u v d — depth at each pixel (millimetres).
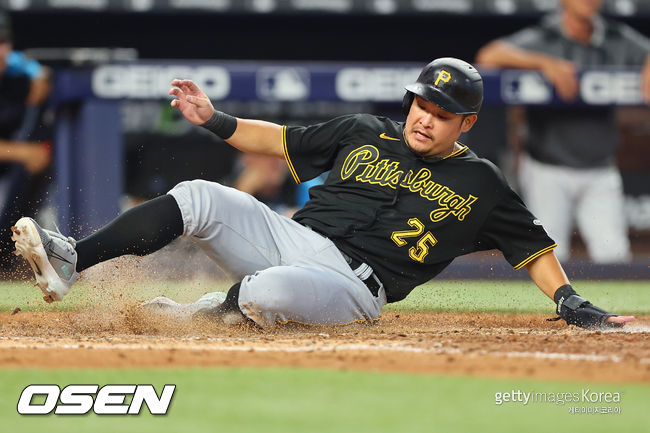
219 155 49375
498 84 41781
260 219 14688
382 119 15445
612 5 47125
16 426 8055
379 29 50719
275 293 13672
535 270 15469
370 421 7918
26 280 32094
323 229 14797
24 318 17219
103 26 48562
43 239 13172
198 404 8656
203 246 14672
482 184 14773
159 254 20188
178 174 49031
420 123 14508
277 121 48531
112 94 37906
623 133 50062
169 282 20828
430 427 7719
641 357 11516
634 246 50156
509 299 26891
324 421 7914
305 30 50406
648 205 50375
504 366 10812
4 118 38531
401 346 12453
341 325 14695
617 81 42000
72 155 38156
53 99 38344
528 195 42781
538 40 43000
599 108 42219
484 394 9227
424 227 14656
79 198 37812
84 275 16000
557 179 42000
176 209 13984
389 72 40469
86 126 37750
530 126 42344
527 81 41844
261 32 50250
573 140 41844
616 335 13891
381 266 14703
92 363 10844
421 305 24281
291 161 15539
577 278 39562
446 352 11828
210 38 50000
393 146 15039
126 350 11789
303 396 9016
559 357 11477
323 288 14039
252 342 12797
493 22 50312
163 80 38406
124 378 9922
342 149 15336
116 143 38031
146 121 48312
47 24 47875
